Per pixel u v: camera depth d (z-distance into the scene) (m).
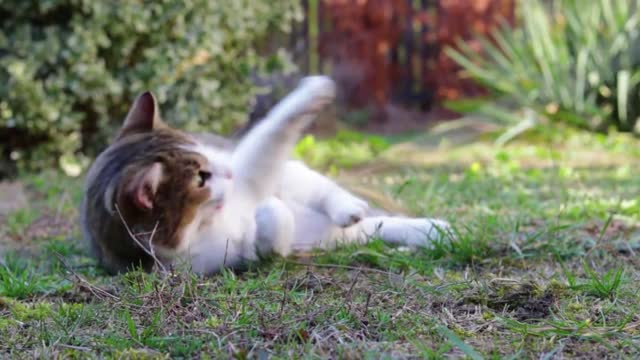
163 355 1.27
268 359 1.25
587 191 2.23
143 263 1.59
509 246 1.67
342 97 3.95
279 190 1.71
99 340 1.31
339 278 1.54
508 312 1.40
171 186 1.57
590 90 3.40
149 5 2.61
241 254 1.63
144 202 1.54
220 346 1.28
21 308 1.43
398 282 1.51
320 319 1.35
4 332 1.35
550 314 1.38
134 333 1.31
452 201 2.09
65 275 1.59
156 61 2.63
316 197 1.71
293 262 1.63
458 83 3.98
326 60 3.98
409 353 1.27
